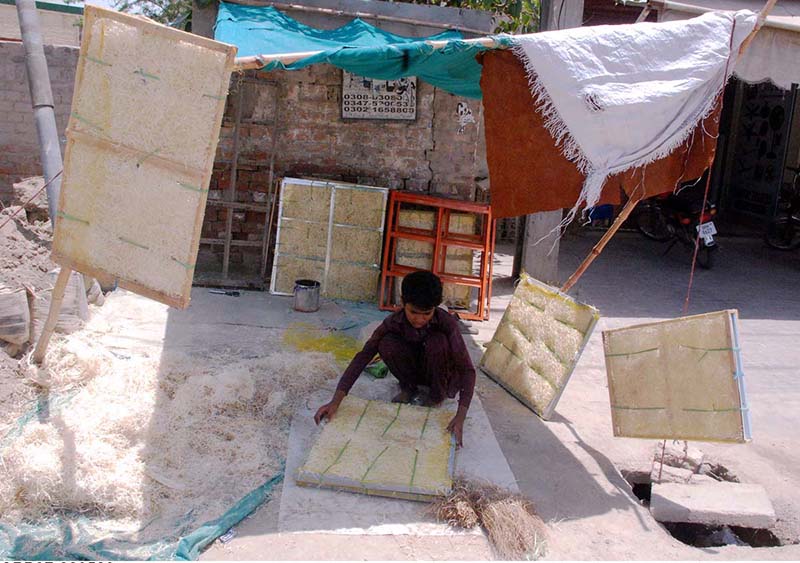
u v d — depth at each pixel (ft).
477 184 33.17
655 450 14.93
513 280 27.91
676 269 32.17
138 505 11.46
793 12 24.89
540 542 11.39
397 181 25.40
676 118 14.19
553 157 14.02
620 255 34.47
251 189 24.80
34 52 19.54
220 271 24.95
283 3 23.24
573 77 13.60
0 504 11.20
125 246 12.60
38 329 16.08
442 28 24.06
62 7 55.42
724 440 12.34
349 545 11.00
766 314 25.57
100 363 15.40
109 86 12.28
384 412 14.73
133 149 12.26
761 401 17.98
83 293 18.43
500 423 15.55
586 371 19.38
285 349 18.62
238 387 15.17
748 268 32.94
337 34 22.48
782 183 40.47
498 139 14.05
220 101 11.82
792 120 39.55
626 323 23.61
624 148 14.02
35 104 19.70
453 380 15.33
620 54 13.89
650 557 11.39
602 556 11.32
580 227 40.01
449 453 13.25
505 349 17.79
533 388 16.44
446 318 14.76
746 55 23.57
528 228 26.45
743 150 43.93
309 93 24.48
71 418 13.33
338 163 25.08
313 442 13.79
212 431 13.78
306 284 22.63
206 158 11.90
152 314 20.22
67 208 12.86
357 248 23.72
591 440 15.23
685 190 45.80
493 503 11.88
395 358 15.11
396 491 12.15
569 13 24.85
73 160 12.66
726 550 11.76
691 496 12.99
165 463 12.66
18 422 13.29
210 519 11.34
